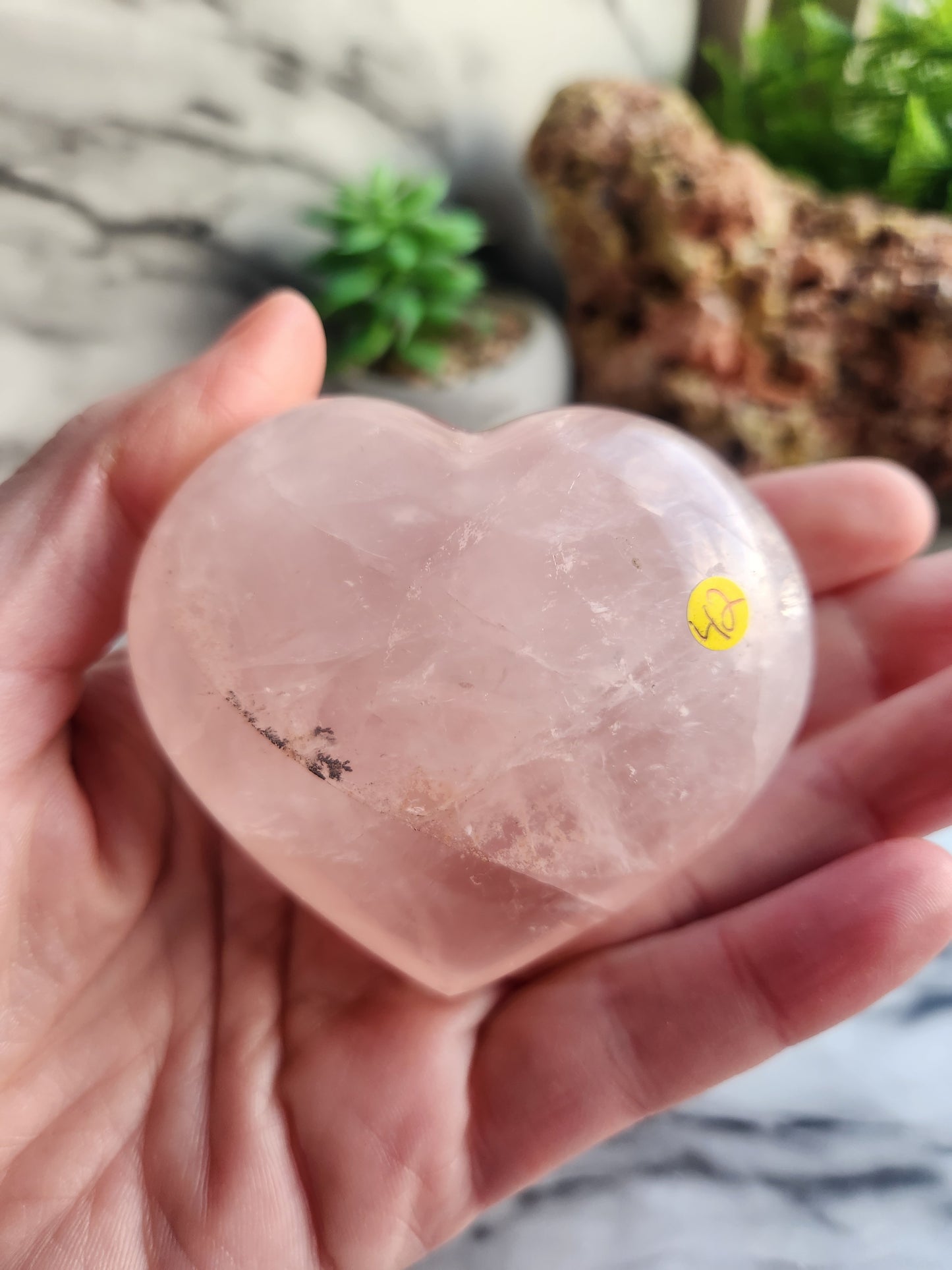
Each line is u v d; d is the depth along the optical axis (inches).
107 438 4.5
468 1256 4.9
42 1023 4.5
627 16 9.5
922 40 8.2
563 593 3.9
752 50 9.3
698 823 4.1
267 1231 4.2
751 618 4.1
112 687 5.3
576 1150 4.4
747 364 8.0
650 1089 4.4
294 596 3.9
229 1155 4.3
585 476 4.1
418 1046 4.6
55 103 6.7
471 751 3.8
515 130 9.2
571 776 3.9
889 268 7.4
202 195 7.7
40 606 4.4
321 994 4.8
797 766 5.0
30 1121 4.3
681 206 7.6
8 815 4.3
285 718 3.8
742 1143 5.2
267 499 4.0
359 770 3.8
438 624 3.8
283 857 4.0
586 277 8.4
